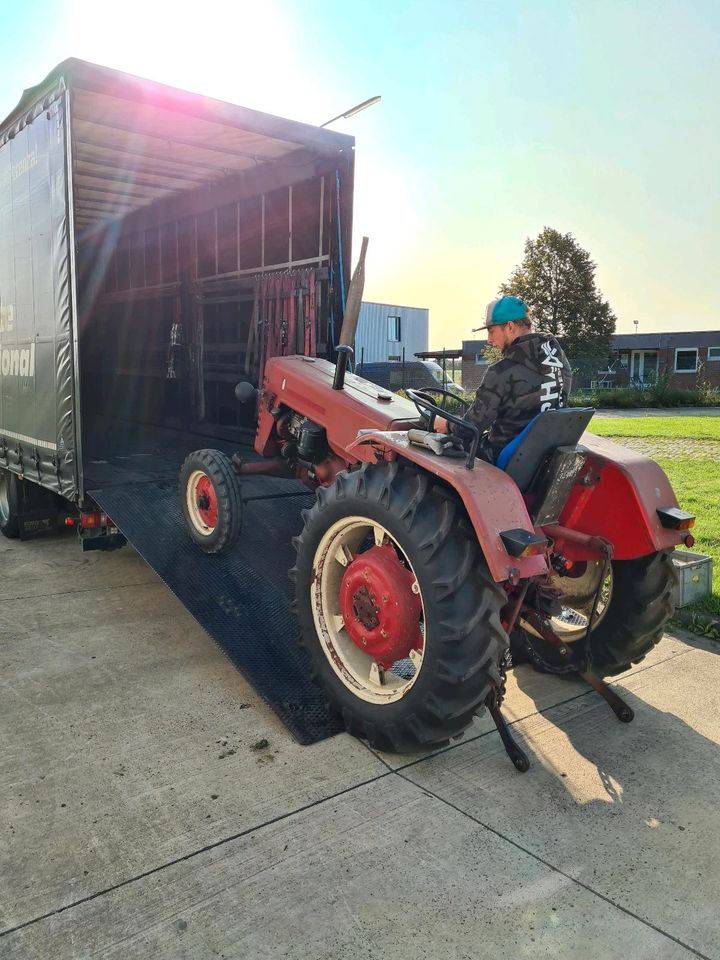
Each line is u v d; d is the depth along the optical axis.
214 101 4.54
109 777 2.54
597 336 36.12
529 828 2.30
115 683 3.28
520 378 2.66
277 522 4.46
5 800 2.39
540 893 2.01
